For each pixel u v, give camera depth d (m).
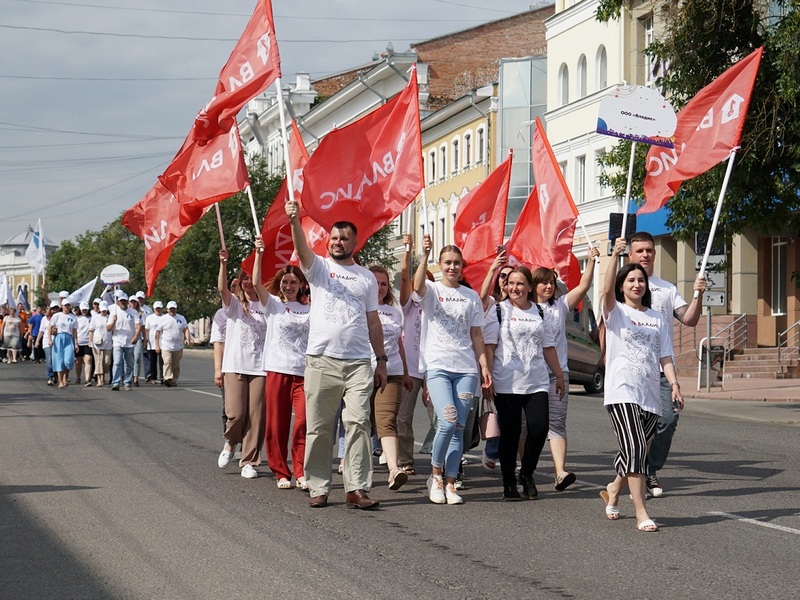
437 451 10.11
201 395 25.20
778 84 19.09
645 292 9.03
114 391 26.80
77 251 109.44
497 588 6.89
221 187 12.12
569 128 44.41
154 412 20.25
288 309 10.96
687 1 19.78
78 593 6.80
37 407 21.52
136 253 85.44
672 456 13.84
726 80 11.55
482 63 65.88
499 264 10.63
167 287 60.34
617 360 8.91
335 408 9.92
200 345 85.31
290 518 9.34
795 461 13.31
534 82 48.50
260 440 11.84
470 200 13.14
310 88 80.88
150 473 12.04
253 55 11.86
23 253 172.38
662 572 7.33
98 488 10.93
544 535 8.60
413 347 11.61
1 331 49.69
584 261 43.41
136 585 6.98
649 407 8.91
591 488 11.11
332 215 11.43
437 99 65.00
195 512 9.60
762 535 8.59
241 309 11.75
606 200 40.94
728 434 16.89
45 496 10.42
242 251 58.19
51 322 29.02
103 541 8.34
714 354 32.00
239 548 8.09
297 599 6.61
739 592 6.79
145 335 30.09
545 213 12.93
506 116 48.88
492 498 10.47
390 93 64.88
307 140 74.56
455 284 10.20
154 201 13.02
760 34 20.61
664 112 10.65
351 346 9.84
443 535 8.60
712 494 10.66
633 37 39.66
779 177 19.97
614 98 10.59
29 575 7.28
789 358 32.75
